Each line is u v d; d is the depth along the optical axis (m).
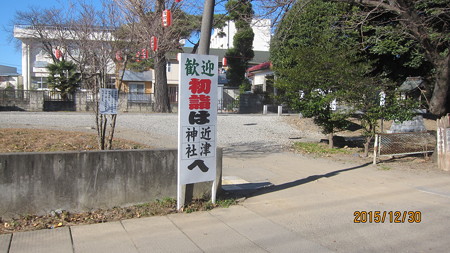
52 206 5.36
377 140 10.06
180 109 5.73
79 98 26.77
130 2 10.20
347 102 11.48
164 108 24.11
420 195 7.01
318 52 11.72
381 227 5.34
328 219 5.66
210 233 5.00
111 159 5.70
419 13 10.77
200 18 18.41
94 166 5.59
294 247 4.59
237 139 14.61
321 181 8.13
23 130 10.56
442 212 6.02
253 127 17.66
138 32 10.38
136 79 36.62
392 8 8.91
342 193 7.15
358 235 5.03
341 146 13.54
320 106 11.66
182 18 15.53
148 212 5.68
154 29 11.52
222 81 38.16
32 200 5.23
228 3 11.35
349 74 11.20
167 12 10.51
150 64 28.53
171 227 5.18
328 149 12.66
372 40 13.67
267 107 29.45
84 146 9.36
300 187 7.60
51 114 17.58
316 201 6.60
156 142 12.05
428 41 9.24
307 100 12.09
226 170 9.27
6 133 9.73
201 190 6.36
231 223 5.41
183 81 5.72
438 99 9.61
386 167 9.62
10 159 5.08
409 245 4.71
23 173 5.16
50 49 27.66
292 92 12.25
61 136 10.16
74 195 5.48
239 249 4.49
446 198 6.81
